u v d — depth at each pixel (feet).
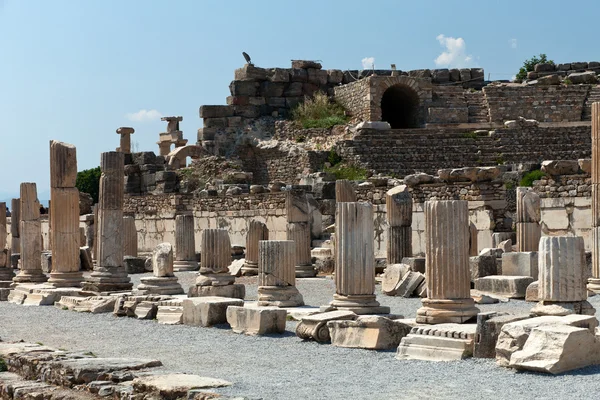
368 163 195.31
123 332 80.07
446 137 203.82
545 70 260.83
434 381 52.24
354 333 66.49
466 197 130.41
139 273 143.13
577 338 53.26
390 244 112.88
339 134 215.72
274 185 161.07
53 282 110.73
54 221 111.04
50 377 60.23
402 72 249.96
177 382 52.34
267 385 52.21
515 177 150.10
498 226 127.85
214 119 235.81
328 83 249.55
